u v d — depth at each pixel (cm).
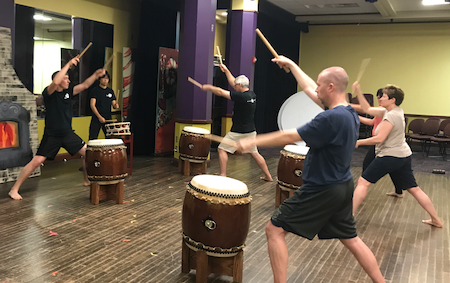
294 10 1116
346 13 1141
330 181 220
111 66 727
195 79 655
